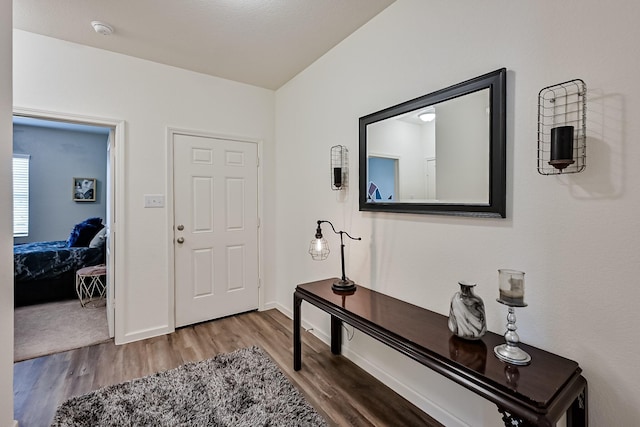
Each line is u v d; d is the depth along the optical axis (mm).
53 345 2600
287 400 1854
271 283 3568
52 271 3812
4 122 1433
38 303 3729
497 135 1401
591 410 1150
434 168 1701
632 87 1054
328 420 1711
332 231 2607
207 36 2373
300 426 1650
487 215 1450
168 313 2881
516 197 1364
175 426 1642
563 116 1214
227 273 3268
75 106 2469
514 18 1359
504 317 1421
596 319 1145
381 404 1852
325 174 2682
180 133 2951
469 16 1542
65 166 5383
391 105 2002
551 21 1245
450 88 1601
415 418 1735
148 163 2787
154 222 2818
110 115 2613
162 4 1982
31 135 5121
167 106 2879
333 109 2561
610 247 1107
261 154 3443
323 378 2117
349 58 2369
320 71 2717
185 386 1987
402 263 1949
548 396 974
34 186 5156
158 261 2838
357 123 2307
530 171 1315
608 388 1117
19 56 2275
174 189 2932
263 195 3479
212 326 3027
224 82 3197
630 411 1073
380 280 2117
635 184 1052
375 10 2057
